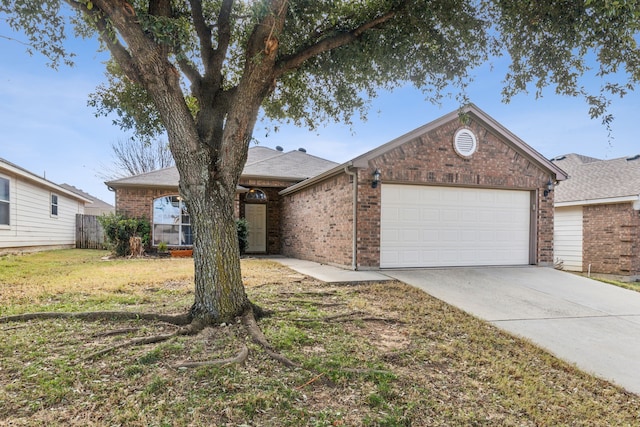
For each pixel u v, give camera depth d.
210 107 4.84
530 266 10.10
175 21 4.00
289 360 3.60
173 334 4.07
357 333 4.62
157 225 13.63
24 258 11.44
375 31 5.62
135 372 3.23
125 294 6.21
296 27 5.66
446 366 3.91
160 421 2.56
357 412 2.85
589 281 8.45
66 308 5.13
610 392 3.67
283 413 2.76
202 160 4.46
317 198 11.43
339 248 9.82
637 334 5.34
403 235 9.40
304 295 6.39
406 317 5.43
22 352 3.58
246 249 14.35
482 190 10.02
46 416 2.56
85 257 12.50
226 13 5.04
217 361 3.45
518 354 4.43
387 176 9.14
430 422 2.85
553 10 4.71
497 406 3.21
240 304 4.64
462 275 8.59
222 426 2.56
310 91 6.89
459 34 5.70
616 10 3.86
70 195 18.00
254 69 4.46
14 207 12.92
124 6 3.85
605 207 12.49
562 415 3.17
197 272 4.59
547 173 10.36
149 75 4.17
